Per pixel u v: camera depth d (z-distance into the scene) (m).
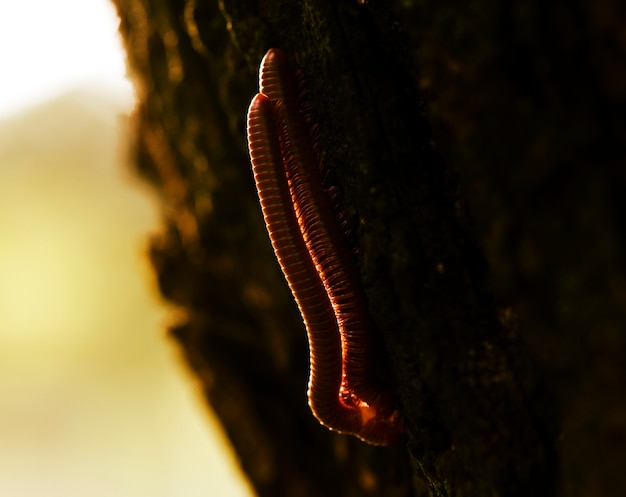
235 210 0.51
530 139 0.39
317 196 0.42
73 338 1.77
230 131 0.49
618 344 0.38
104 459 1.55
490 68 0.39
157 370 1.77
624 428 0.39
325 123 0.42
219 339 0.54
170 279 0.55
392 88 0.41
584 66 0.38
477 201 0.40
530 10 0.38
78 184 1.84
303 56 0.43
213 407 0.55
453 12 0.39
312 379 0.43
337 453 0.51
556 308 0.39
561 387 0.39
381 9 0.41
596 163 0.38
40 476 1.50
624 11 0.38
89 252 1.78
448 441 0.42
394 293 0.42
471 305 0.41
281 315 0.51
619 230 0.38
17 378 1.73
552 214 0.39
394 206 0.41
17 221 1.76
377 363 0.43
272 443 0.54
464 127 0.40
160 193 0.57
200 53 0.48
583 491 0.39
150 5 0.50
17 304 1.74
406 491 0.47
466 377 0.41
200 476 1.51
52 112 1.91
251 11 0.43
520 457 0.41
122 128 0.60
